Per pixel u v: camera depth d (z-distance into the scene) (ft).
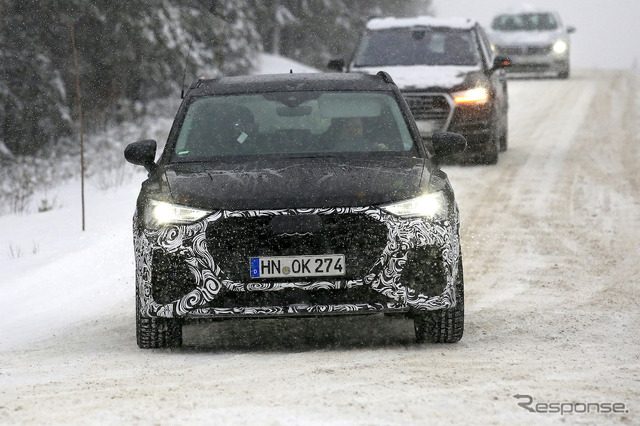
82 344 69.05
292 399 46.73
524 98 302.86
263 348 65.10
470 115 162.40
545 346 63.87
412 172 65.87
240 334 70.38
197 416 43.29
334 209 60.44
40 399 48.19
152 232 61.62
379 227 60.90
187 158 71.36
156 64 268.82
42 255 107.86
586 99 295.89
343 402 46.01
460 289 63.93
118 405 46.03
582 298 83.35
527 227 118.52
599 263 99.04
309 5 431.02
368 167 66.85
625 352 61.52
